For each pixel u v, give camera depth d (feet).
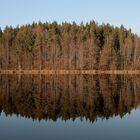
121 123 95.45
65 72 432.66
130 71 437.17
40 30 473.26
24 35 468.75
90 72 431.84
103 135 80.84
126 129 87.45
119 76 342.03
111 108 124.16
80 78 303.48
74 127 90.43
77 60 442.50
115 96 161.27
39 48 455.22
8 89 196.24
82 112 115.34
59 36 473.26
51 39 463.83
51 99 152.15
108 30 485.15
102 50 442.09
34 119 102.47
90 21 494.59
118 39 469.98
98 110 119.65
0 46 475.31
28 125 93.20
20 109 122.42
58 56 451.53
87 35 468.34
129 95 165.48
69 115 109.50
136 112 114.52
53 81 262.06
